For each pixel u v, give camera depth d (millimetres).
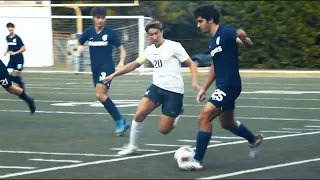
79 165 23562
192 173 21984
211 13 21891
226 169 22641
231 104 22062
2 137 30312
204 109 22000
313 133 31234
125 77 71688
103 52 29906
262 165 23328
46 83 63812
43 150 26797
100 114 38812
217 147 27203
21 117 37625
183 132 31641
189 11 97375
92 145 27953
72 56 76438
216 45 21812
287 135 30578
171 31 98438
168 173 21984
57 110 40969
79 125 34219
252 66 86938
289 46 86000
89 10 98812
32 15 83750
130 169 22734
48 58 79250
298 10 87375
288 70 82812
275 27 86625
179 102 24547
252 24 88000
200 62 87938
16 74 50875
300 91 55250
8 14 82125
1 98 48906
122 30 77562
